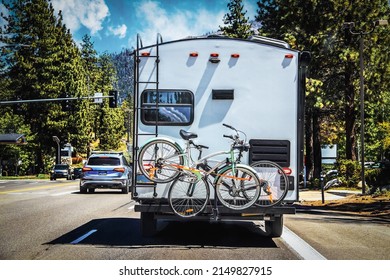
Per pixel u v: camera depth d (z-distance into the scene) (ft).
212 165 30.01
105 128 353.72
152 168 29.73
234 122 30.78
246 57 31.04
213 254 27.68
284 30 114.83
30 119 223.71
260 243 31.65
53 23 235.20
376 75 107.45
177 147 29.73
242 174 29.45
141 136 30.86
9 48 221.46
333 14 108.58
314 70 111.45
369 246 30.63
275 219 33.22
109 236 33.99
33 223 40.93
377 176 93.66
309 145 133.39
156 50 30.91
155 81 30.94
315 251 28.60
